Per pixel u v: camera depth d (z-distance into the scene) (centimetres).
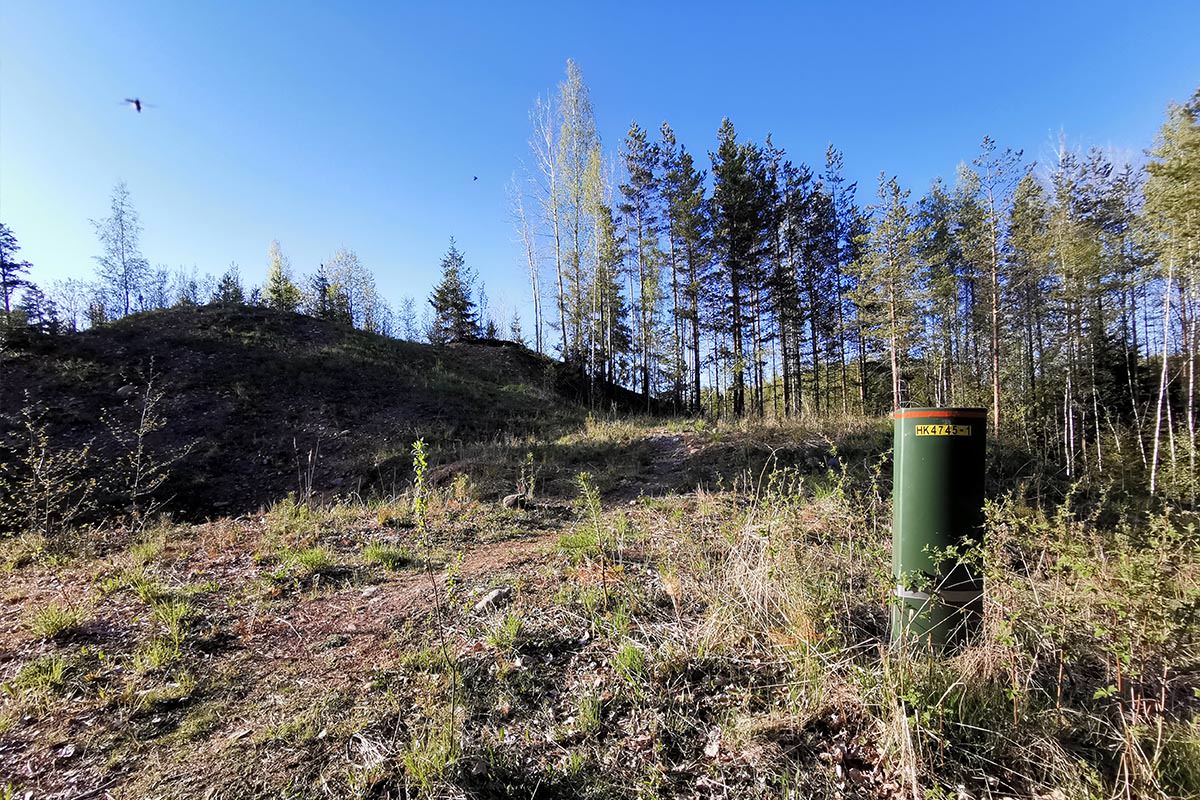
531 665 296
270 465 1366
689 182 2625
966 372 2634
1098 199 1966
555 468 974
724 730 244
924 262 2050
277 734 251
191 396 1633
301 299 4397
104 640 358
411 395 1845
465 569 471
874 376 2998
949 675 245
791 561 340
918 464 279
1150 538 280
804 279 2923
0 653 341
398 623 365
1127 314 2150
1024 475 783
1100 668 263
